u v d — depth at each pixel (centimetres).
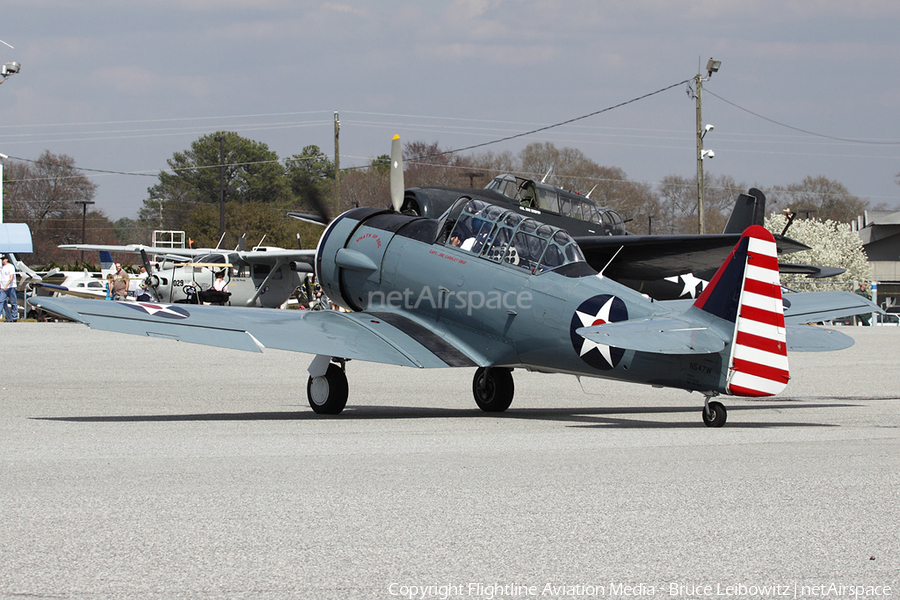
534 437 2727
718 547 1473
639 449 2464
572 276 3300
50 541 1484
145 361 6212
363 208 4372
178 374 5316
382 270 3994
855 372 5775
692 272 6525
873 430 2948
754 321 2839
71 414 3422
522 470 2116
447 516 1662
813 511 1708
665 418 3453
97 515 1656
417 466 2173
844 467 2159
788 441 2638
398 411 3734
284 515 1666
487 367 3694
